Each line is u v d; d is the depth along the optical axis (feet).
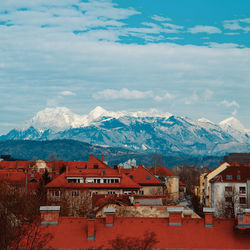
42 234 204.74
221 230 206.08
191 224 208.95
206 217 208.23
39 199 454.81
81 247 199.00
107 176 583.99
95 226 207.62
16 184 574.97
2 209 250.16
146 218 211.61
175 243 200.44
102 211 301.02
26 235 205.05
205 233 204.85
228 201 580.30
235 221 207.92
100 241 201.67
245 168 597.93
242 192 581.53
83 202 467.93
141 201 342.85
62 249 198.18
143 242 196.03
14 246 198.39
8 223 233.14
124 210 268.00
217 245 199.72
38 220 211.61
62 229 207.41
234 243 200.44
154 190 645.51
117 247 195.21
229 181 583.99
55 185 554.05
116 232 205.77
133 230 206.49
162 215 267.18
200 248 198.39
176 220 208.74
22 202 370.53
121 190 575.38
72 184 558.56
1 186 419.13
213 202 595.06
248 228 203.10
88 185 570.05
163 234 204.74
